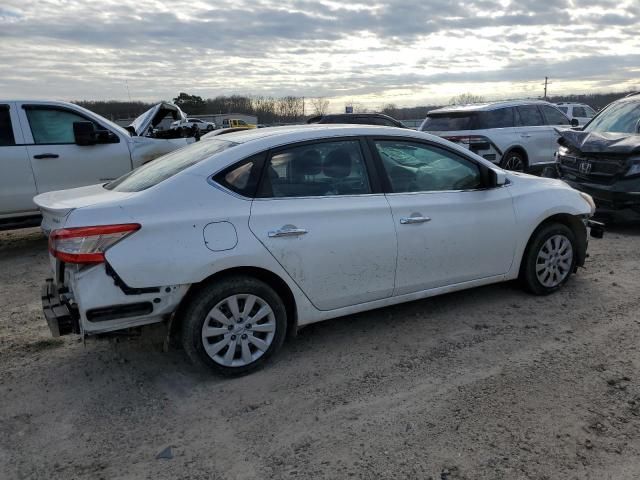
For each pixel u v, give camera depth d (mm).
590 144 7543
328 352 3834
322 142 3770
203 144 4000
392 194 3943
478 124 11266
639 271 5500
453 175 4254
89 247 3045
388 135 4031
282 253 3479
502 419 2973
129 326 3217
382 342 3977
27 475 2617
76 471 2643
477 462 2629
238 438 2879
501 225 4383
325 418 3037
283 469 2625
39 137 6832
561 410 3047
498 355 3727
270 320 3547
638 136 7391
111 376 3561
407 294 4078
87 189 4086
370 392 3295
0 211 6613
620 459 2633
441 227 4086
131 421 3051
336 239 3658
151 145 7691
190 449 2795
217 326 3402
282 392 3320
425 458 2670
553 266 4758
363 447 2771
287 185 3594
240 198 3424
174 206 3256
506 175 4555
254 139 3652
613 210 7211
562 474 2535
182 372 3596
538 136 11867
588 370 3492
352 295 3824
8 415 3123
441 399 3191
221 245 3287
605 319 4285
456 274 4258
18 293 5234
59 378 3543
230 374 3477
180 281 3193
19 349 3969
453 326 4219
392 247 3883
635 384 3311
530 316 4371
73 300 3227
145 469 2648
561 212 4691
